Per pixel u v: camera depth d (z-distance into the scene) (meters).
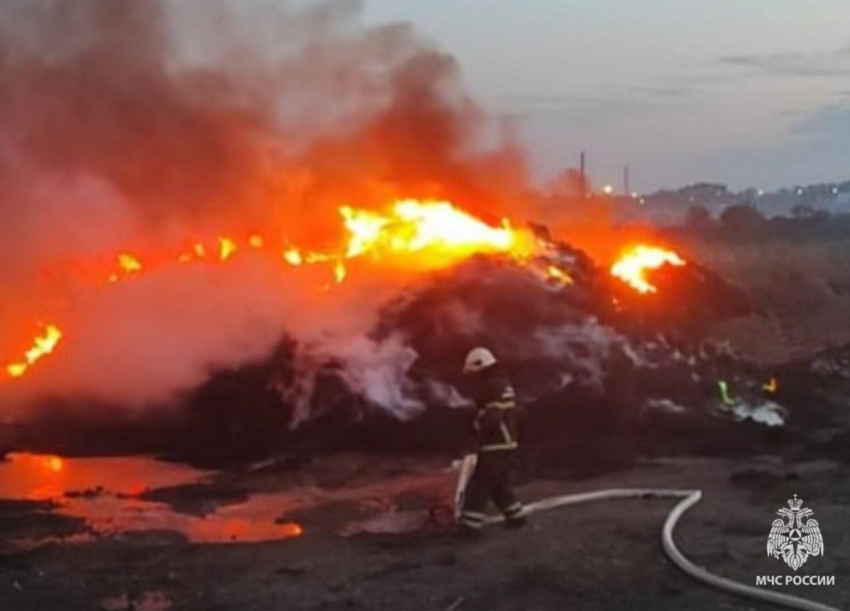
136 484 11.97
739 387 15.12
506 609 7.54
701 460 12.72
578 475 11.84
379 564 8.64
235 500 11.11
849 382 17.23
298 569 8.53
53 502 11.09
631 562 8.53
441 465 12.69
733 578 8.01
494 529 9.61
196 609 7.70
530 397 13.67
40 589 8.20
